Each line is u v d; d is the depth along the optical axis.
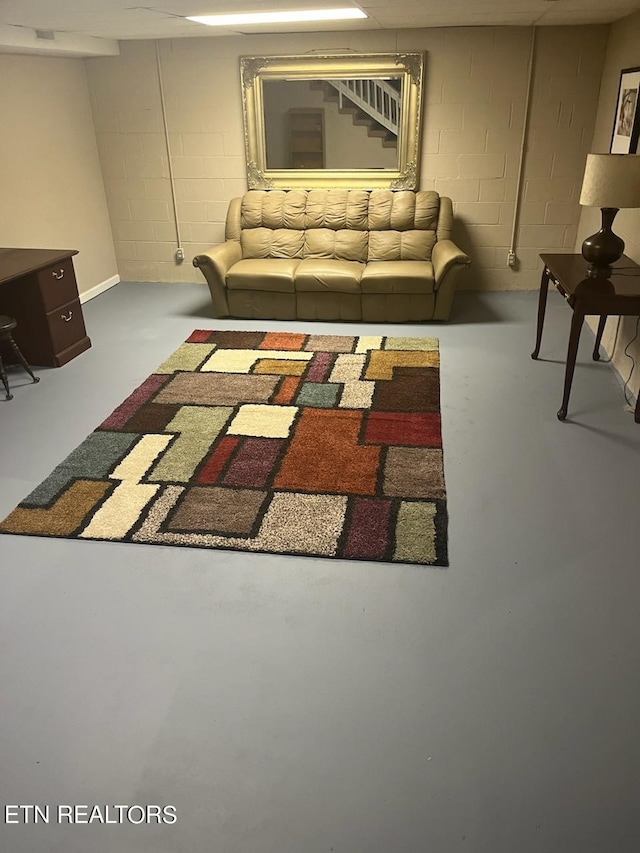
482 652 2.06
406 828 1.59
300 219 5.26
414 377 3.97
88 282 5.71
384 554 2.47
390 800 1.65
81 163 5.48
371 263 5.12
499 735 1.80
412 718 1.86
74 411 3.66
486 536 2.57
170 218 5.88
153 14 3.50
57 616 2.24
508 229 5.48
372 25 4.69
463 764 1.73
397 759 1.75
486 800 1.65
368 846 1.55
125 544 2.57
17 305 4.09
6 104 4.52
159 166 5.69
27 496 2.88
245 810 1.64
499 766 1.72
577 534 2.58
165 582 2.38
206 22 4.09
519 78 4.98
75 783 1.71
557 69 4.93
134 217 5.92
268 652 2.08
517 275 5.64
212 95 5.37
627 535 2.57
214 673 2.01
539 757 1.75
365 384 3.89
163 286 6.02
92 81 5.46
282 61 5.16
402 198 5.13
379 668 2.01
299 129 5.37
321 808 1.64
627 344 3.78
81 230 5.54
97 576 2.41
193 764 1.75
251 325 4.95
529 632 2.13
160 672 2.02
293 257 5.25
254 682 1.98
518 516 2.69
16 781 1.72
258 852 1.55
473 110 5.12
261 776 1.71
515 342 4.50
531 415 3.49
